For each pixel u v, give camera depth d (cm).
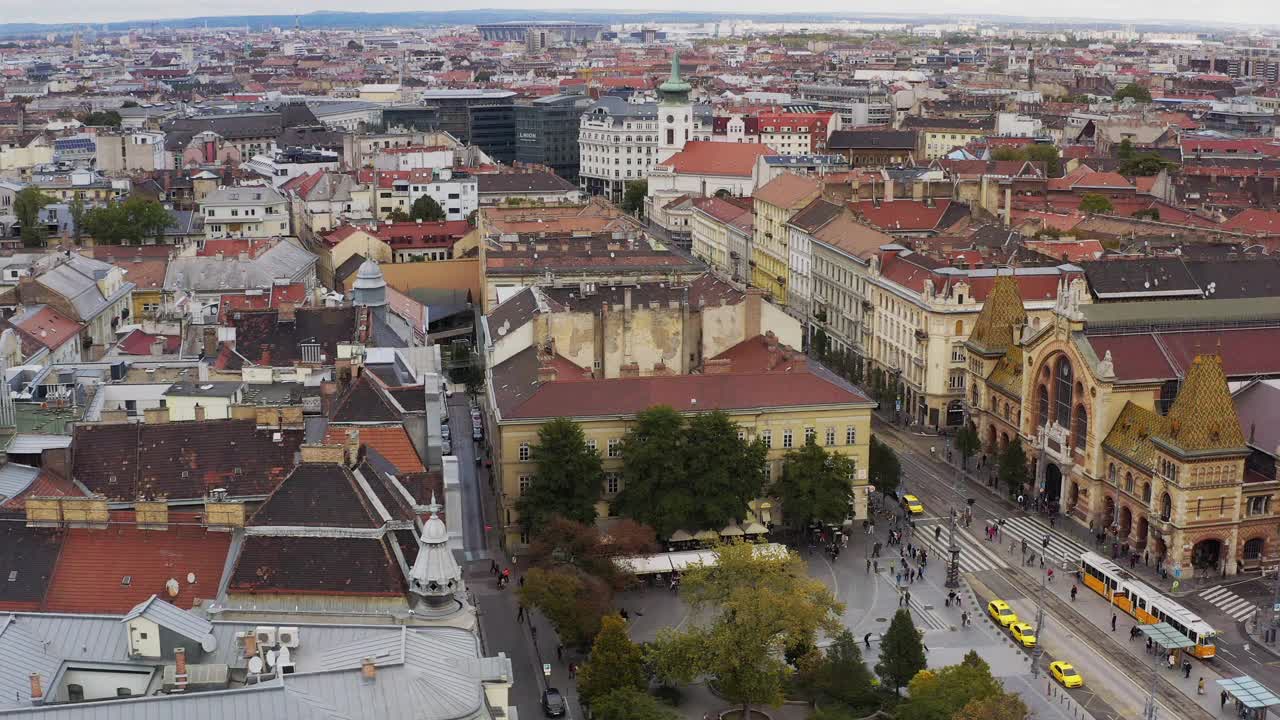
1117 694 17712
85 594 13988
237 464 16262
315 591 13838
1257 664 18550
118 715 11350
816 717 15938
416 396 18675
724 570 17662
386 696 11894
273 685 11756
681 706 17088
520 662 18062
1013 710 14800
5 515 14588
